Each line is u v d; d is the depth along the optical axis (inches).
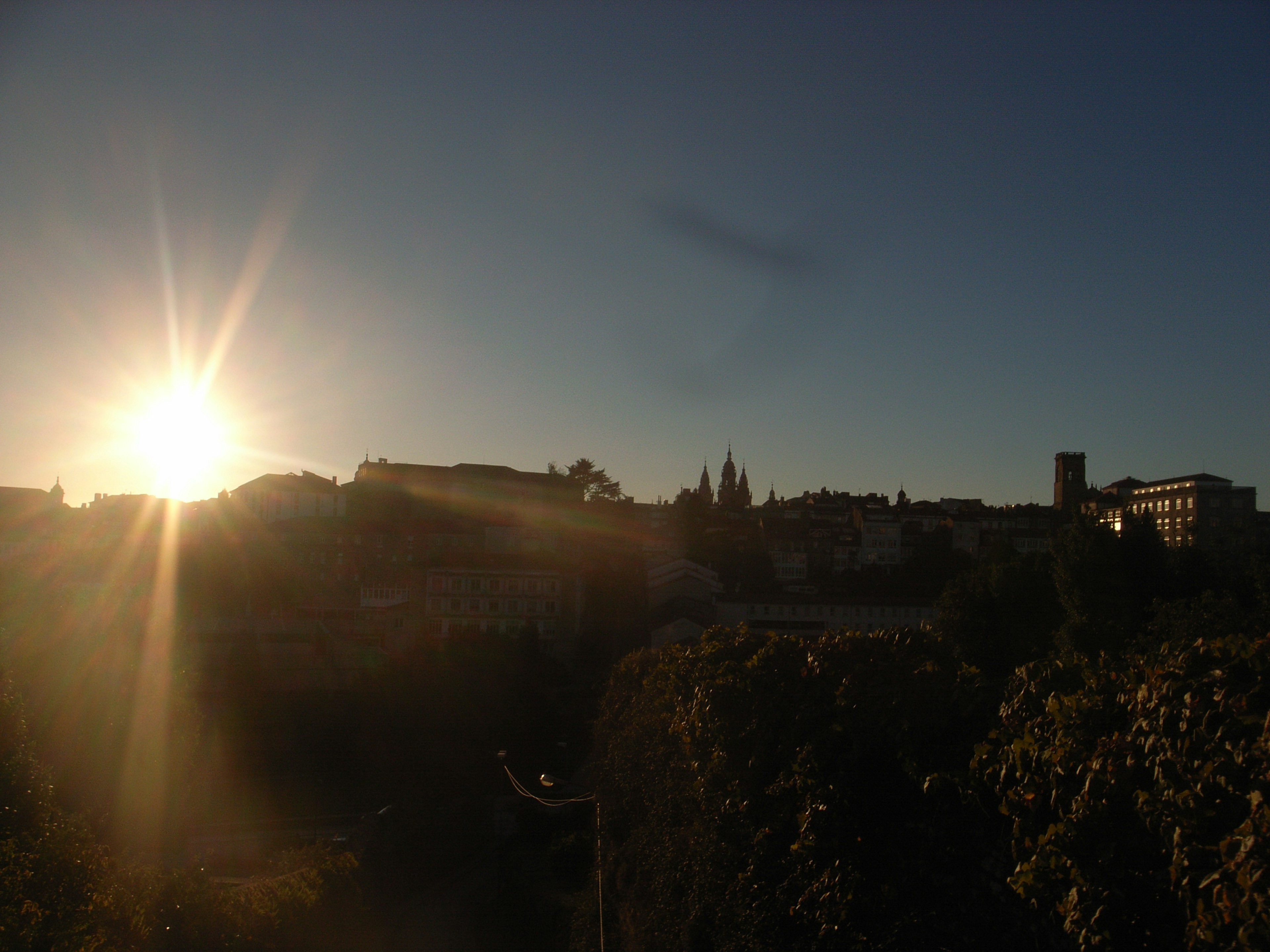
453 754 2159.2
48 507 4448.8
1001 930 372.5
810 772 505.7
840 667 546.0
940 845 411.2
